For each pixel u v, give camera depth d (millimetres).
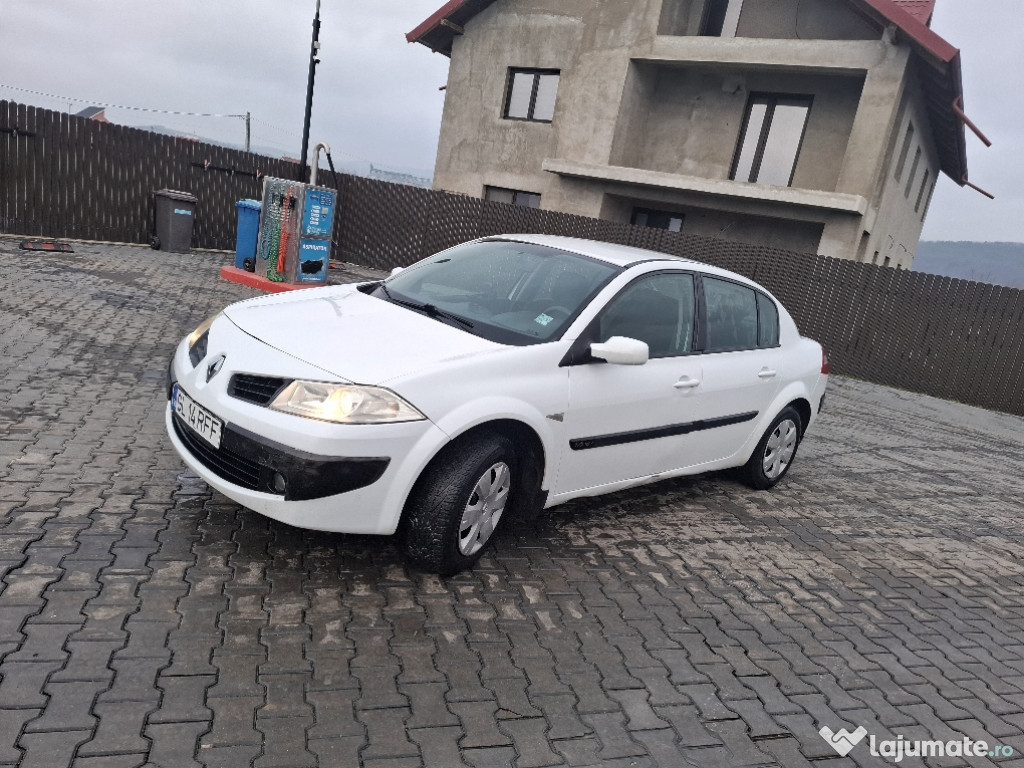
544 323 3873
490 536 3639
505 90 19000
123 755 2158
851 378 13469
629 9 17031
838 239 15211
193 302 8992
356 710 2529
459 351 3457
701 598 3844
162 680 2506
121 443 4469
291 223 10586
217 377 3322
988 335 12609
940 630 3979
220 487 3260
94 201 12391
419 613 3197
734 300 5074
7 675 2398
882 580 4512
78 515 3510
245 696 2502
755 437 5312
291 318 3727
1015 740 3057
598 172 16969
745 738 2768
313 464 3004
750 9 17094
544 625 3301
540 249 4547
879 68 14797
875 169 14953
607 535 4395
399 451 3121
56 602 2824
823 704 3088
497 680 2846
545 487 3783
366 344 3426
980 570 4977
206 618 2893
